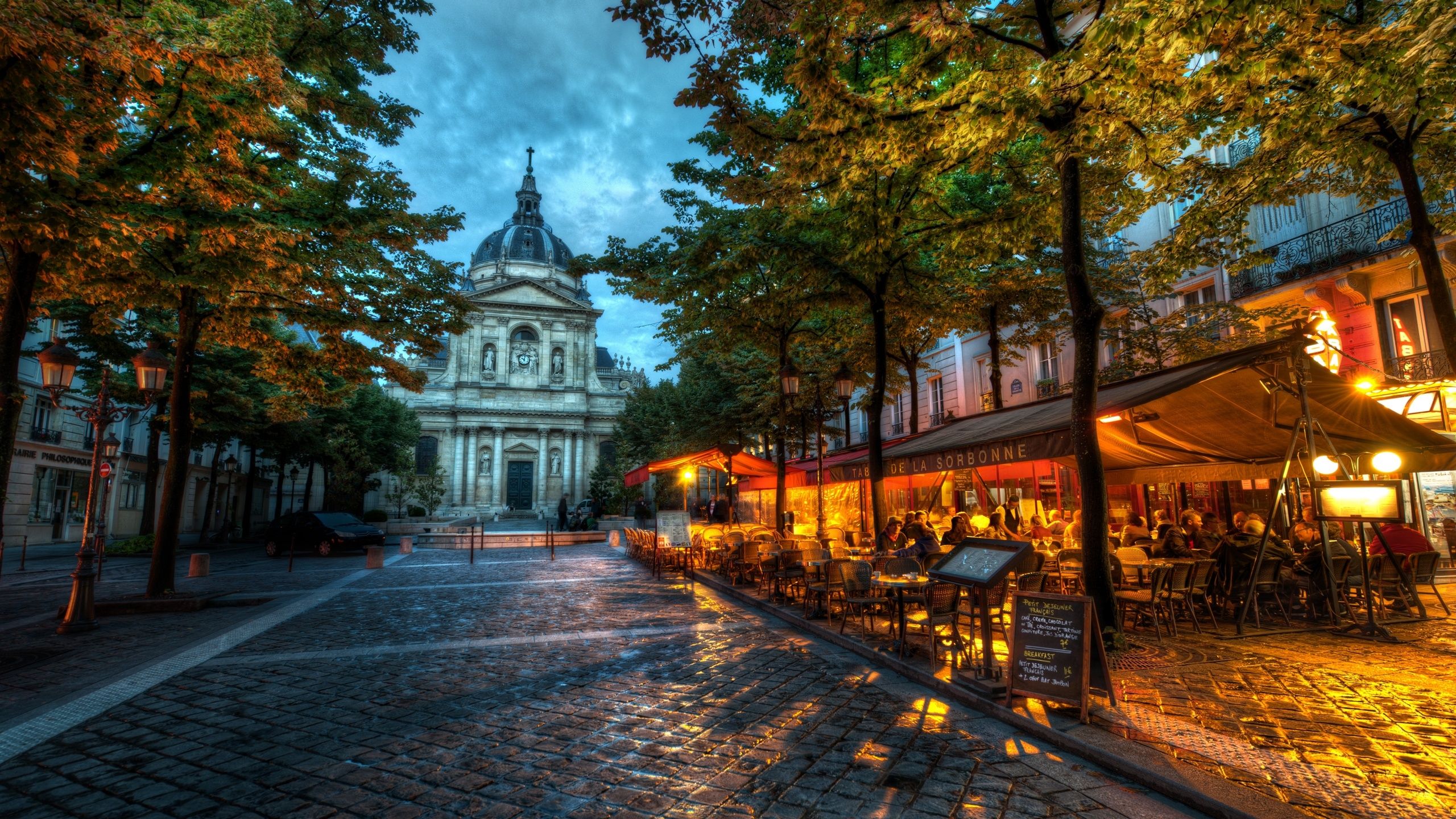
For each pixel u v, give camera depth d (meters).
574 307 60.78
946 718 5.02
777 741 4.60
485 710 5.41
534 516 56.25
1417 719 4.61
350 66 11.05
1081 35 5.84
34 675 6.71
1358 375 13.49
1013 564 5.07
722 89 6.74
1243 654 6.54
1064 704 4.98
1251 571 8.20
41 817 3.60
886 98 7.55
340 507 39.25
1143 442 10.43
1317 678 5.67
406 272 13.03
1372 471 10.34
